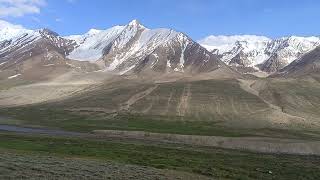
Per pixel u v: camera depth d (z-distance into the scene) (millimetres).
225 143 153500
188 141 158375
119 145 123500
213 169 81188
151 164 83500
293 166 94562
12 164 60969
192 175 70688
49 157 79062
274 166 92875
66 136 152750
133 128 197375
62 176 54344
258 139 162000
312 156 123562
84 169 62500
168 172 70375
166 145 135375
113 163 77125
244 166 90062
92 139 144000
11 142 112750
